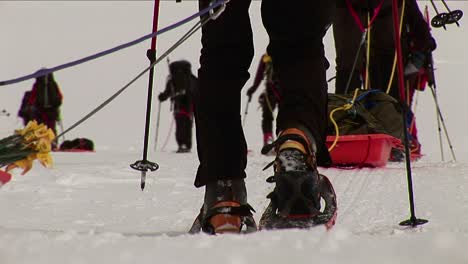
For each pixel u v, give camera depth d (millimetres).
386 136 20828
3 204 15375
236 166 9016
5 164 7801
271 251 5777
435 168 20875
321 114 9078
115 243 6359
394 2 9703
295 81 9008
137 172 22625
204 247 6059
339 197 15352
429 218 12227
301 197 8328
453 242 5840
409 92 28094
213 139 9039
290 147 8430
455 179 17922
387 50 26984
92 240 6555
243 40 9234
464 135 52594
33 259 5609
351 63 27188
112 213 14008
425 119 59250
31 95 50781
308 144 8617
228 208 8812
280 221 8555
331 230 7012
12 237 6750
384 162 21438
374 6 26312
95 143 58688
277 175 8406
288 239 6406
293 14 8977
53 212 14164
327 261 5426
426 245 5816
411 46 27609
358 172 20000
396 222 11852
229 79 9195
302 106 8914
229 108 9141
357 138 20656
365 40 26953
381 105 22906
